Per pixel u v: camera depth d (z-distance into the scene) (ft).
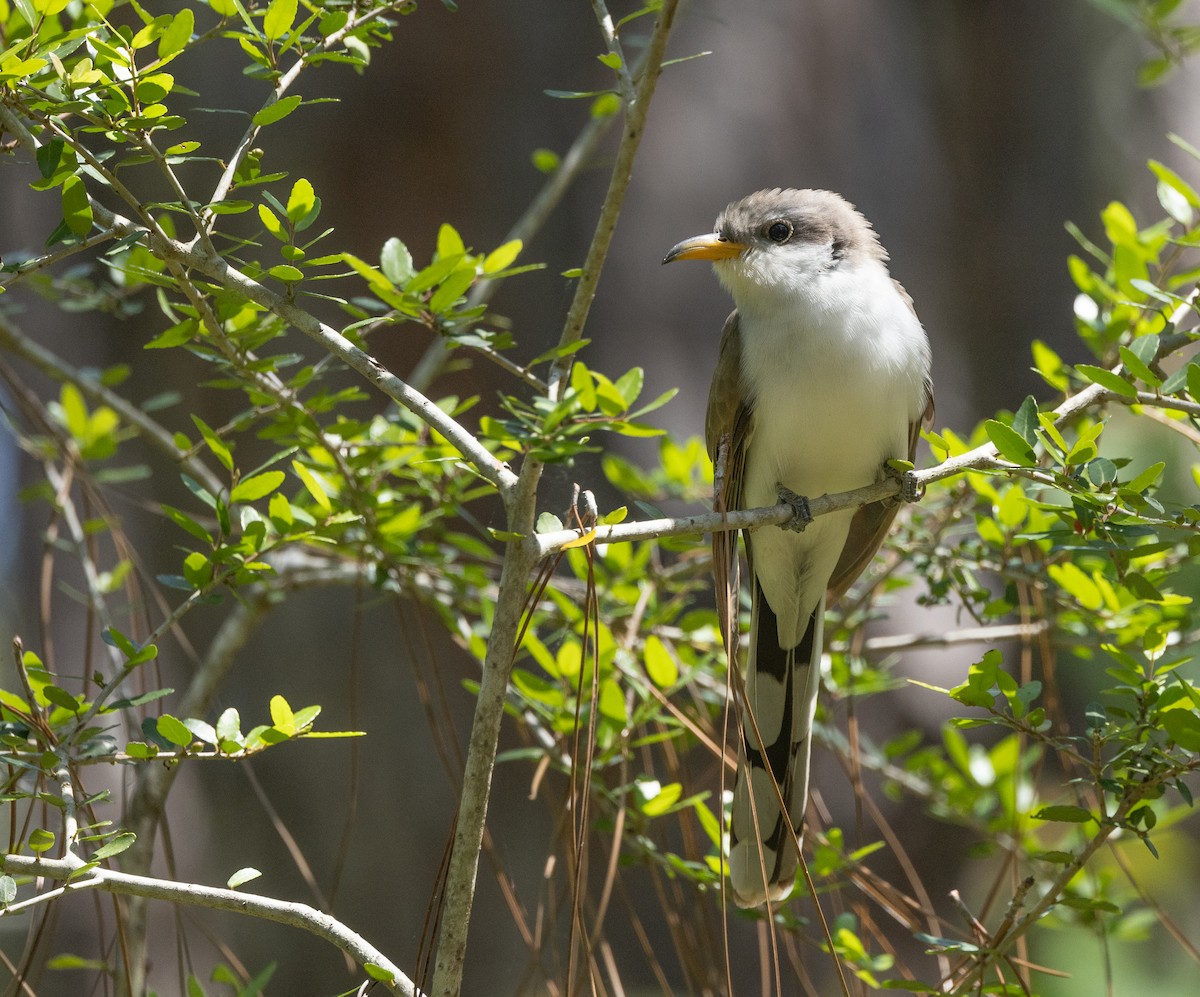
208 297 26.16
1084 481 21.31
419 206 42.01
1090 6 55.67
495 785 40.14
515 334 42.11
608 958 25.34
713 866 26.27
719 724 34.09
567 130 42.73
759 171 45.80
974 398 53.26
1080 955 47.80
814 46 48.21
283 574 33.19
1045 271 54.03
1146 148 56.39
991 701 22.61
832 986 39.45
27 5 19.48
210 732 20.21
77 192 20.43
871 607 34.24
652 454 41.42
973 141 54.08
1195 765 21.31
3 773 23.34
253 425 41.98
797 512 27.12
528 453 20.65
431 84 42.11
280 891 41.60
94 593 28.73
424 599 31.65
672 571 33.37
